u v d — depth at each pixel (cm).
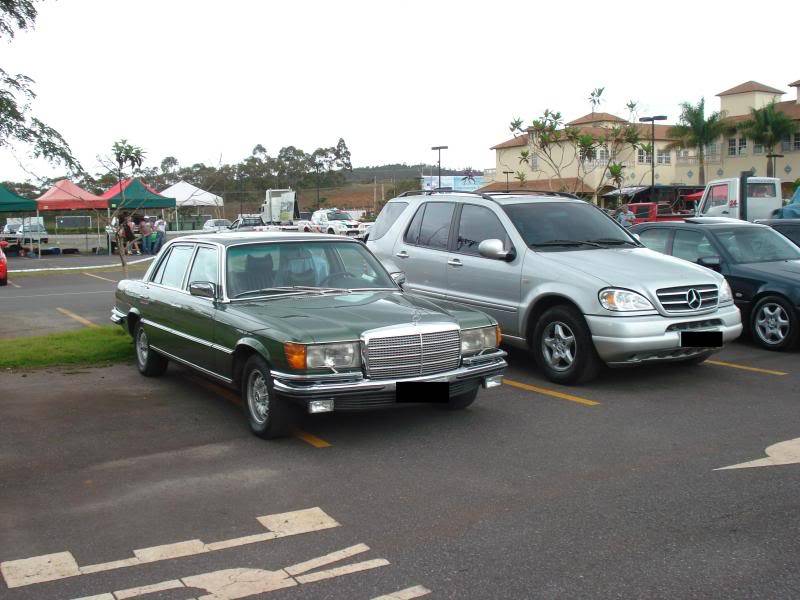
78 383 841
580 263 817
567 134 1722
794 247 1098
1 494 520
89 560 420
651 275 789
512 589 381
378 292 726
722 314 803
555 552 421
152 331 822
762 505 481
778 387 798
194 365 740
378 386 591
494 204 918
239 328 646
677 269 816
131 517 479
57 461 586
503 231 894
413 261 991
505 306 867
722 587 378
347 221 4362
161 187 4834
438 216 989
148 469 567
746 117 5700
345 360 592
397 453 598
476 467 563
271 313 642
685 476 537
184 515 481
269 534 452
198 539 446
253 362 637
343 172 9500
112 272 2430
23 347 974
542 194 987
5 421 693
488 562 411
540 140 1809
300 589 385
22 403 755
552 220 902
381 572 402
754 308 1009
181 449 613
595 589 379
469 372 636
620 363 775
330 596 378
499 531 450
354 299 691
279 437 634
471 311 682
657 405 731
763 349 1003
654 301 768
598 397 764
